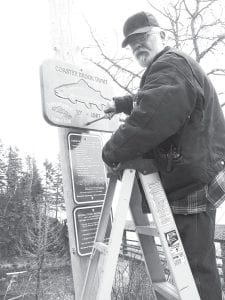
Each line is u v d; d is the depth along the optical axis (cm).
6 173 5781
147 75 203
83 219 286
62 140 295
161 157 194
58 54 309
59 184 5469
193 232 193
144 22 220
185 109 178
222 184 193
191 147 188
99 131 313
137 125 176
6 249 4588
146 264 226
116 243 185
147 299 371
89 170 300
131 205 237
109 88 328
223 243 852
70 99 289
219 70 761
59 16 316
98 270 269
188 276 179
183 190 193
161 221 186
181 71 183
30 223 4419
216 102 216
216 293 188
